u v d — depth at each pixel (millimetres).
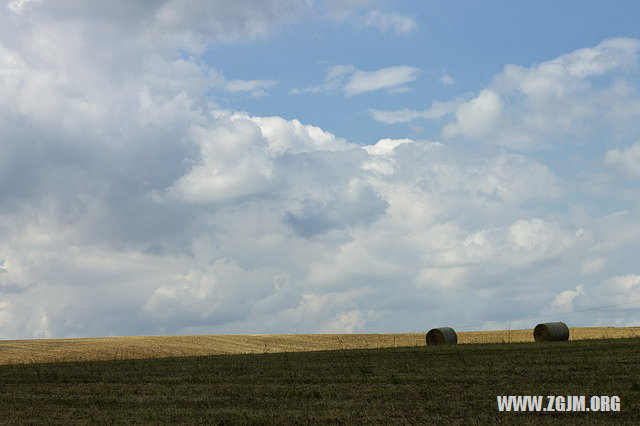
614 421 15789
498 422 15891
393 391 20859
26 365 34031
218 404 19328
